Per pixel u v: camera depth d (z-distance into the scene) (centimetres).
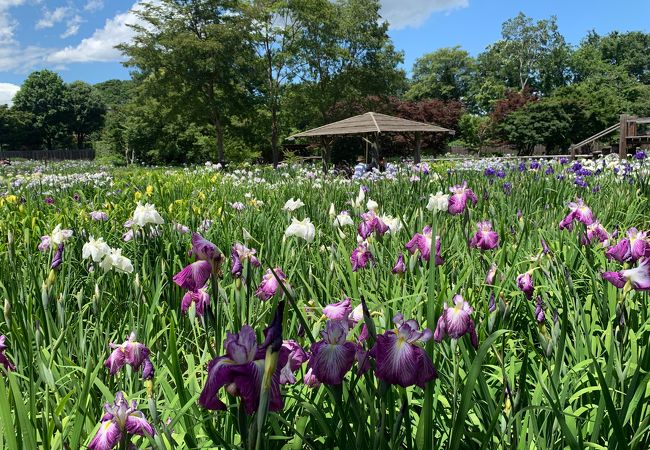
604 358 255
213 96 4000
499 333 168
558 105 5047
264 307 303
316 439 192
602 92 5197
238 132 4169
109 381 255
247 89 4250
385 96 4644
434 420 204
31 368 201
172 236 473
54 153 6794
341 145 4284
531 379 254
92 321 375
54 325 300
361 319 216
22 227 611
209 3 3803
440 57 10250
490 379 251
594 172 998
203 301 228
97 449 169
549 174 984
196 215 609
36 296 331
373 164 2097
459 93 10506
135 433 175
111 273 405
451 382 223
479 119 6134
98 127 10938
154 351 294
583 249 407
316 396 216
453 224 486
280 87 4381
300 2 4025
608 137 3541
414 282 331
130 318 316
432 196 378
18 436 173
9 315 268
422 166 954
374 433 176
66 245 456
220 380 135
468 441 205
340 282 374
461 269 348
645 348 227
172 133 5403
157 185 970
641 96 8206
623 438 170
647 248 265
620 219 634
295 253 421
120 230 596
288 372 180
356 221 552
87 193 1062
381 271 370
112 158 6128
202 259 206
